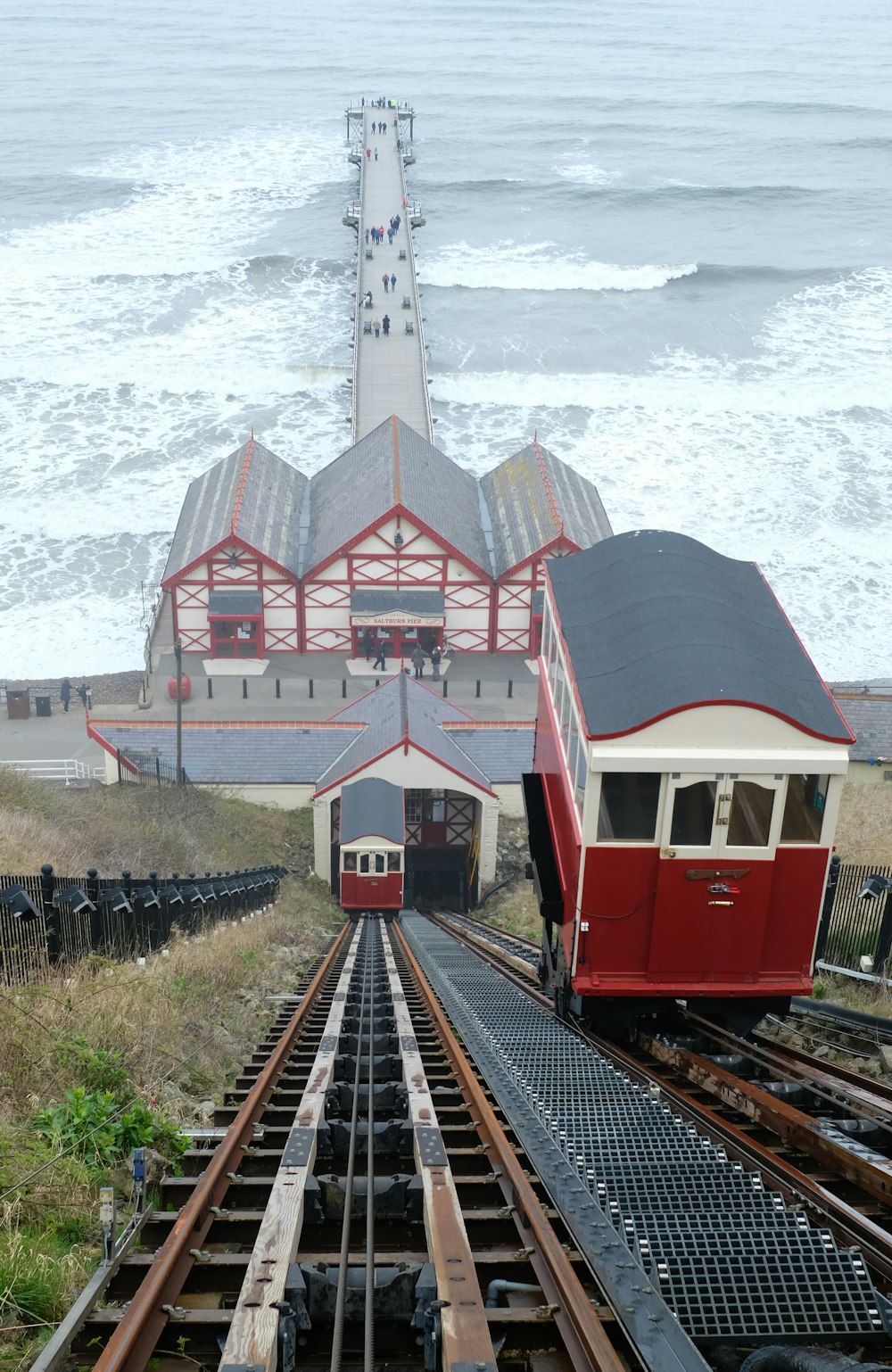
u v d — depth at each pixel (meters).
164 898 18.39
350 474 51.81
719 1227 6.01
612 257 101.44
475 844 35.53
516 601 47.59
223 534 46.16
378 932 25.28
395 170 115.69
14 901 14.01
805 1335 5.11
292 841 35.31
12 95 165.62
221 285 90.75
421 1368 4.97
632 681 12.22
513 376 72.88
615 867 11.96
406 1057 9.57
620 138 146.00
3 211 109.75
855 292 93.38
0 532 55.72
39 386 71.38
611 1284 5.34
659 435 67.31
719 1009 12.45
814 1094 9.48
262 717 43.06
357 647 48.03
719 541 56.28
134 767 36.03
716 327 85.38
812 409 71.00
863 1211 6.97
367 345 70.06
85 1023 11.38
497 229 109.31
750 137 147.62
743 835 11.87
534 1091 8.91
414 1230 6.20
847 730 11.73
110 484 60.44
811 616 50.62
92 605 50.84
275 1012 15.19
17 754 40.41
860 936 17.17
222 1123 9.24
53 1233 7.11
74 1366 5.13
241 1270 5.68
